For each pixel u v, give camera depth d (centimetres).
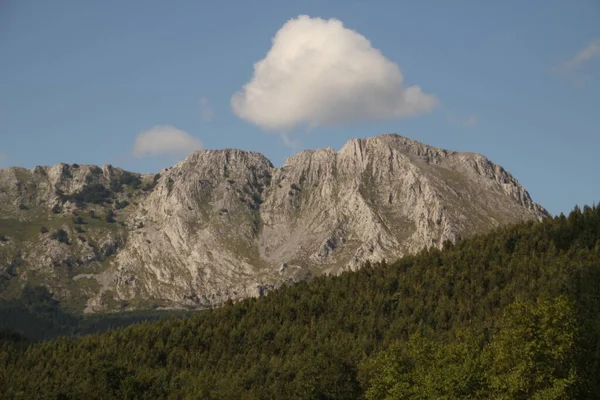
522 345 15712
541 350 15488
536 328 15850
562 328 15788
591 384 15712
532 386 15388
